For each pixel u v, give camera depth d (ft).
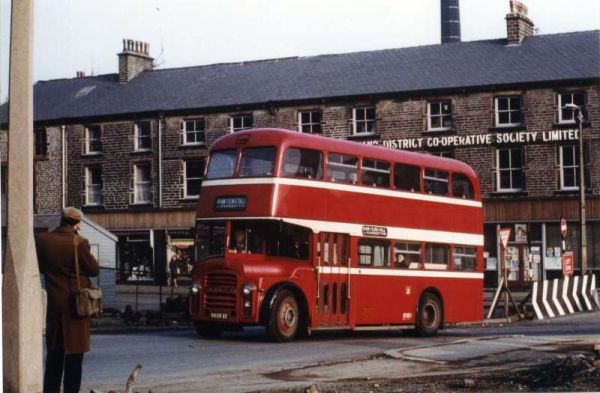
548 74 139.74
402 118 146.51
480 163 142.92
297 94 152.56
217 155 65.10
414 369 45.29
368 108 149.18
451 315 75.00
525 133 140.26
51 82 181.06
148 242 160.86
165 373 44.75
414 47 157.48
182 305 89.92
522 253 140.56
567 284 100.32
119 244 163.02
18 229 32.19
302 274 62.69
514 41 149.59
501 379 39.78
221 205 63.77
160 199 160.35
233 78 163.84
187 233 158.30
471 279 77.61
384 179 69.77
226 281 62.03
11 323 32.04
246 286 60.95
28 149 32.35
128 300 115.24
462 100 143.95
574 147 138.62
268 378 42.47
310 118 152.15
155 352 55.52
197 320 63.36
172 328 80.43
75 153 167.43
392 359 50.11
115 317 87.81
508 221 141.18
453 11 196.03
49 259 32.12
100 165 165.48
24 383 31.96
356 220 66.80
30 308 32.17
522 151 141.08
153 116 161.48
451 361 48.24
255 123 154.61
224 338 66.54
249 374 44.21
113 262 126.93
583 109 137.90
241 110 155.43
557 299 98.12
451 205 76.07
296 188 63.00
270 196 61.87
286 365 48.26
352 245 66.28
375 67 154.40
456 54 152.05
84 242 32.40
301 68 160.97
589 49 143.02
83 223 127.24
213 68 169.58
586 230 137.49
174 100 161.58
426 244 73.05
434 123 145.89
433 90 144.46
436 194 74.64
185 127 160.04
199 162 158.92
